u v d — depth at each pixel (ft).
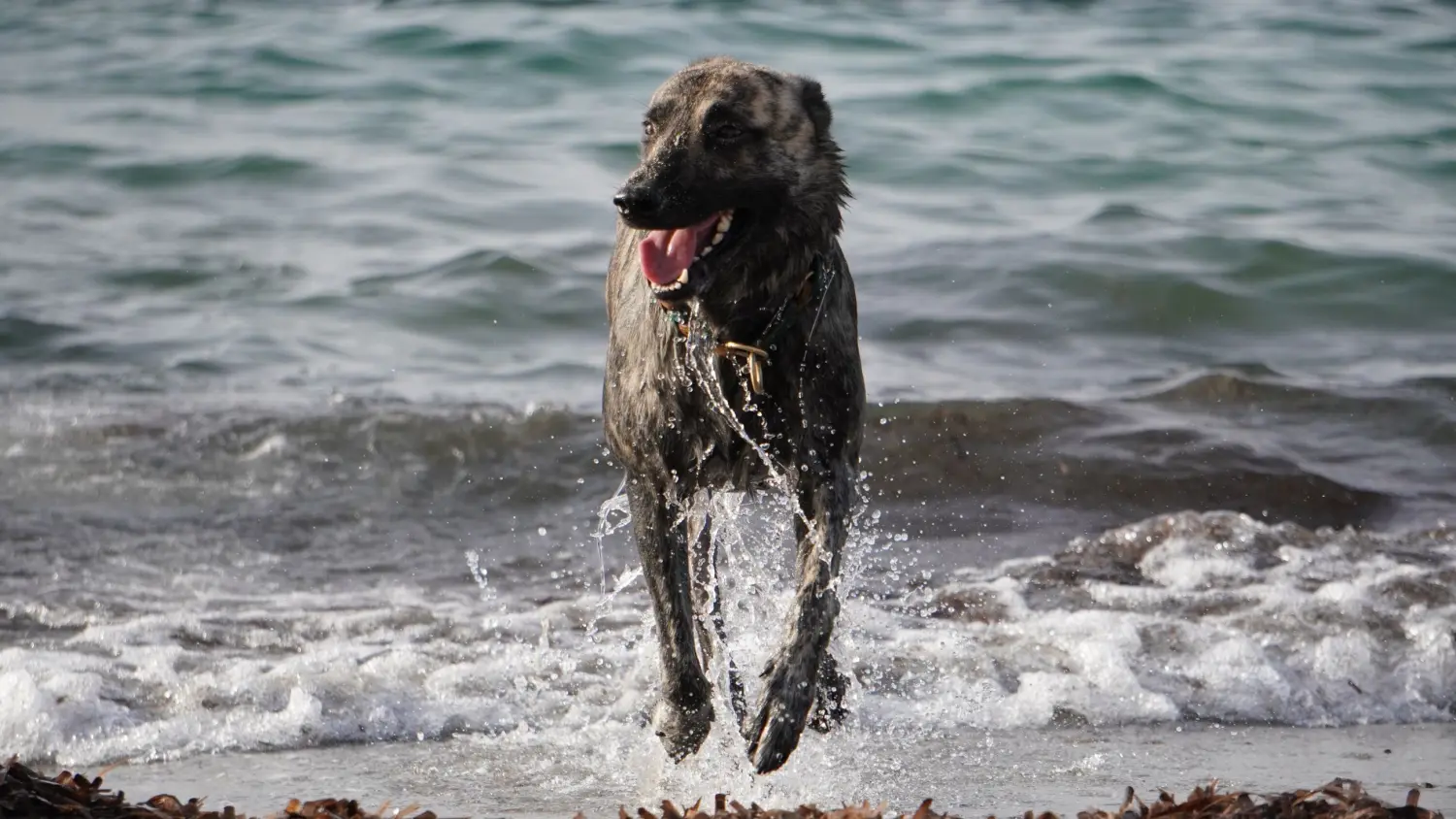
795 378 25.21
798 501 25.93
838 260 26.11
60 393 49.37
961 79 86.48
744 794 25.29
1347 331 56.49
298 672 30.07
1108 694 30.12
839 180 25.43
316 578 36.94
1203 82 87.30
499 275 59.98
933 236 64.23
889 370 51.47
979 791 25.32
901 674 30.83
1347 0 110.32
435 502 42.34
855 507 26.00
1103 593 35.47
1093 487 42.45
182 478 42.93
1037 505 41.83
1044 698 29.86
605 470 44.29
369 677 29.96
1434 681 30.83
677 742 25.25
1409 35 99.19
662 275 24.03
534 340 55.72
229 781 25.66
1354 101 84.99
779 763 22.75
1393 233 65.00
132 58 94.48
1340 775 26.11
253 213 68.54
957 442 44.70
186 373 51.83
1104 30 100.94
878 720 28.81
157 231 66.28
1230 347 54.90
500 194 69.82
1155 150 76.79
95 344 54.39
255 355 53.78
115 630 32.40
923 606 34.91
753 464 26.04
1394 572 35.94
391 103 84.38
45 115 82.89
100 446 44.86
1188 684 30.60
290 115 82.74
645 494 26.35
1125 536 38.78
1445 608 33.71
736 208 24.47
